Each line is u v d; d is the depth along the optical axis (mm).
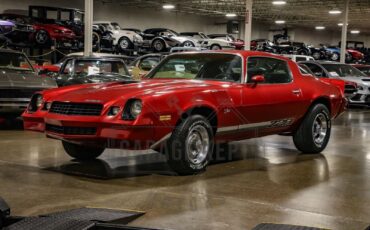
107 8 30875
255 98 5684
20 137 7695
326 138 6887
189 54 6281
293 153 6832
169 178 5023
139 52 23828
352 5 27969
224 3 28875
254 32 41250
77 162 5785
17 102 8297
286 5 28891
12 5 25469
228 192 4492
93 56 10672
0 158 5906
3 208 2678
